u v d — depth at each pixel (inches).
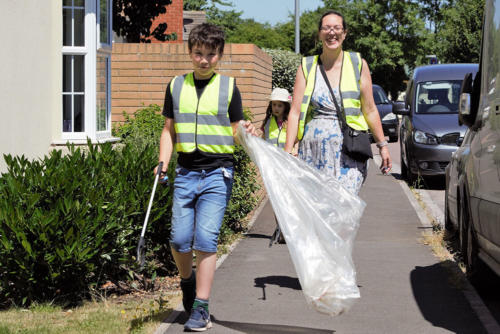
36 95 362.6
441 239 369.4
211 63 209.2
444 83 675.4
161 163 217.2
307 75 256.5
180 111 211.8
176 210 213.5
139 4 759.1
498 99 224.4
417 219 446.3
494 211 220.4
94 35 390.9
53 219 235.5
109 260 257.4
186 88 212.5
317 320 226.1
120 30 761.6
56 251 236.5
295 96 259.0
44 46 370.6
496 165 219.9
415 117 649.6
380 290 266.7
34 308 240.5
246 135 211.9
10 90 336.8
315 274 199.9
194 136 210.4
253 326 218.2
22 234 231.8
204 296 212.7
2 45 329.7
